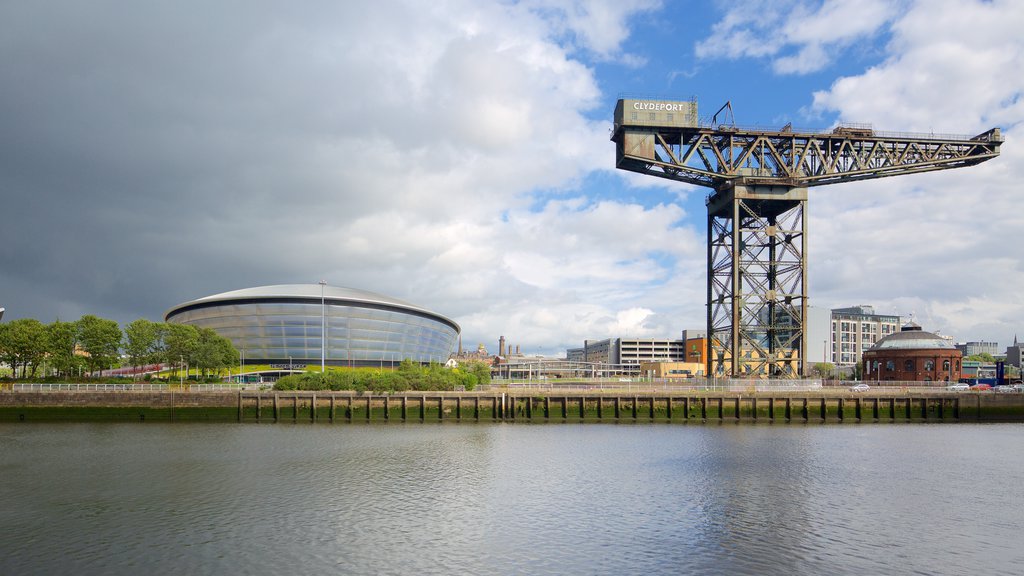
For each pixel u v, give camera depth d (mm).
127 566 35750
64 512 46531
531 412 110250
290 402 106438
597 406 111438
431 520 44594
